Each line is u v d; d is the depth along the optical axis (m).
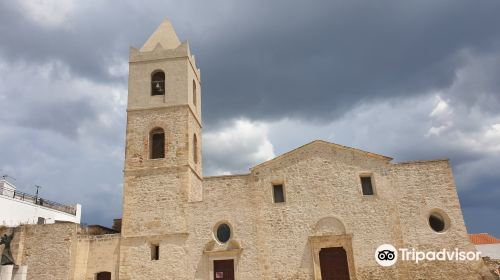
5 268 26.62
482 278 24.45
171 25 35.84
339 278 25.62
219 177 28.47
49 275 27.33
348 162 27.75
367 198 26.77
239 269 26.11
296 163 28.14
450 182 26.56
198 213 27.73
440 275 24.80
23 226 28.66
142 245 27.45
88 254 27.84
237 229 27.05
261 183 27.94
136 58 32.53
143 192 28.70
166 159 29.36
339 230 26.30
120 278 26.75
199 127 33.88
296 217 26.88
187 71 31.78
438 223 26.31
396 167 27.25
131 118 30.84
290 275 25.70
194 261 26.66
